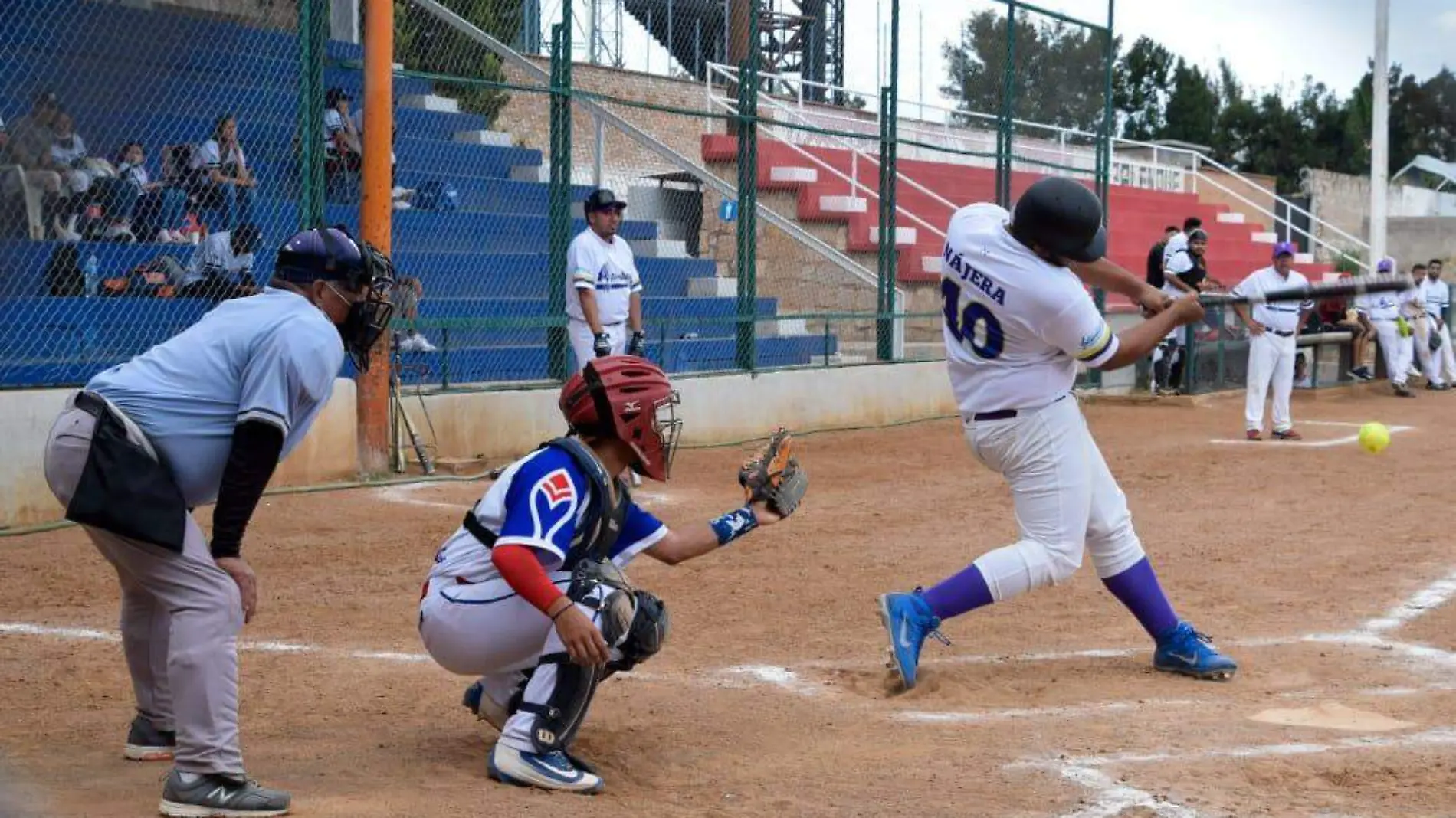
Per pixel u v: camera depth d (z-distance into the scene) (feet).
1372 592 41.73
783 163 108.47
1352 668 33.30
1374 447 71.31
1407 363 116.37
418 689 30.96
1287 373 81.41
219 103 69.56
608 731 27.66
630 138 98.32
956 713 29.50
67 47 64.54
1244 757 26.02
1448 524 53.42
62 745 26.32
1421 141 238.48
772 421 83.05
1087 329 30.27
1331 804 23.47
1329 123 251.60
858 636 36.60
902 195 116.37
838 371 87.66
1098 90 113.19
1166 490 62.59
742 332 82.43
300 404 22.06
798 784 24.45
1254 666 33.45
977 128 110.22
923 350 99.71
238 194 64.08
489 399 67.67
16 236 58.44
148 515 21.18
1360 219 200.34
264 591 41.06
